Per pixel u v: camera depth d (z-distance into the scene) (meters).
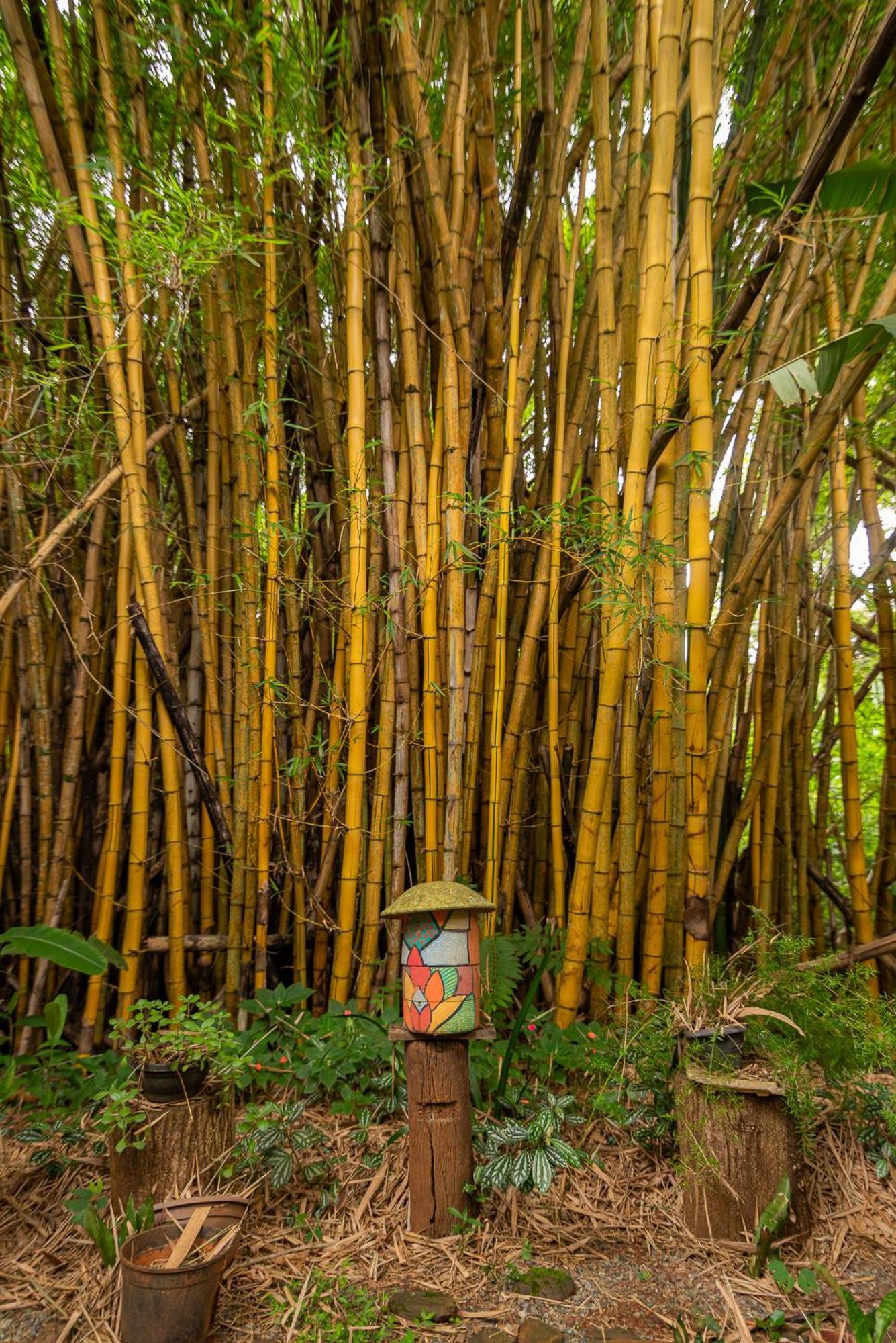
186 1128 1.64
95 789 2.71
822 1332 1.36
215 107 2.44
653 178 1.96
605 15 2.29
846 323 2.54
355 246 2.28
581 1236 1.64
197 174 2.50
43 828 2.52
